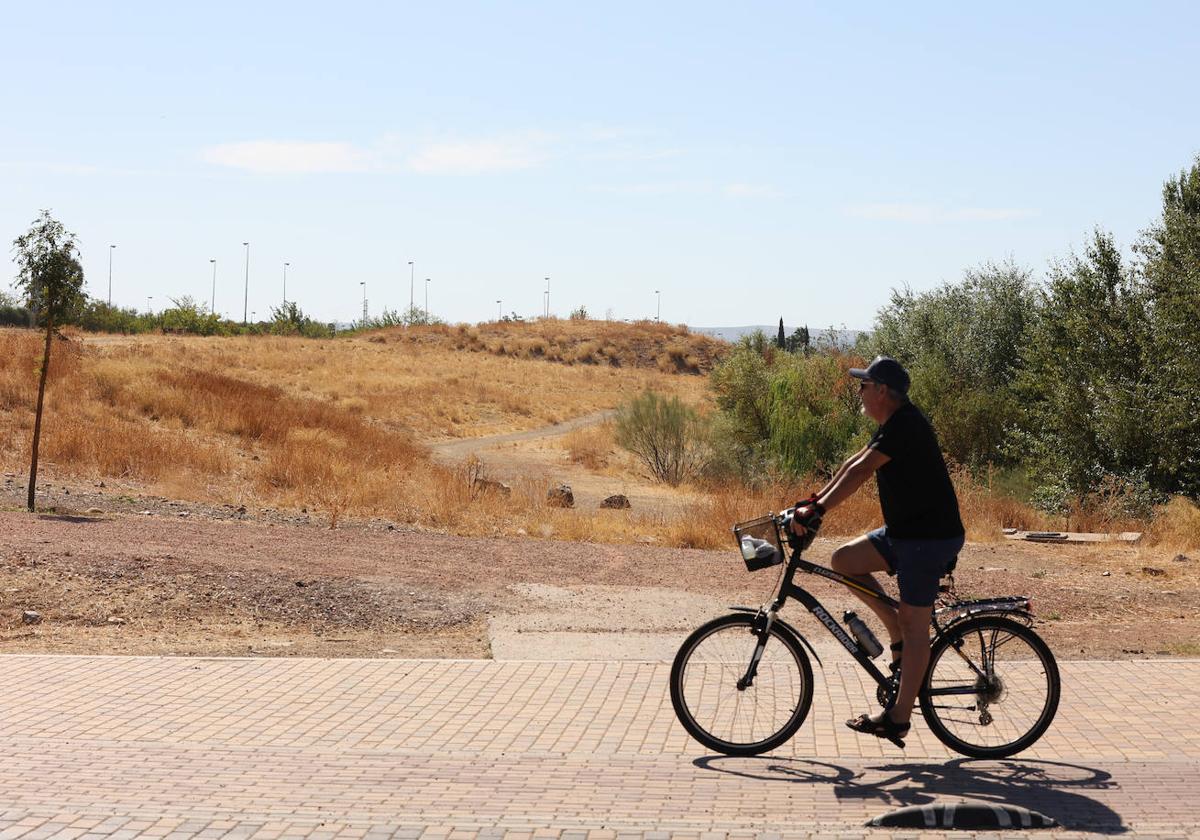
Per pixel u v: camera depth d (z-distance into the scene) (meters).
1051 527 19.08
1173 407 23.08
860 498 19.12
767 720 5.80
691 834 4.43
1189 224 25.16
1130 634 9.17
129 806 4.78
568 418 51.53
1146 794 5.05
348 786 5.13
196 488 18.67
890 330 35.00
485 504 18.25
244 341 59.06
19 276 15.15
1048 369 26.44
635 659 8.14
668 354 78.62
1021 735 5.75
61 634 8.74
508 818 4.63
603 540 15.82
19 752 5.63
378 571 11.31
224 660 7.79
